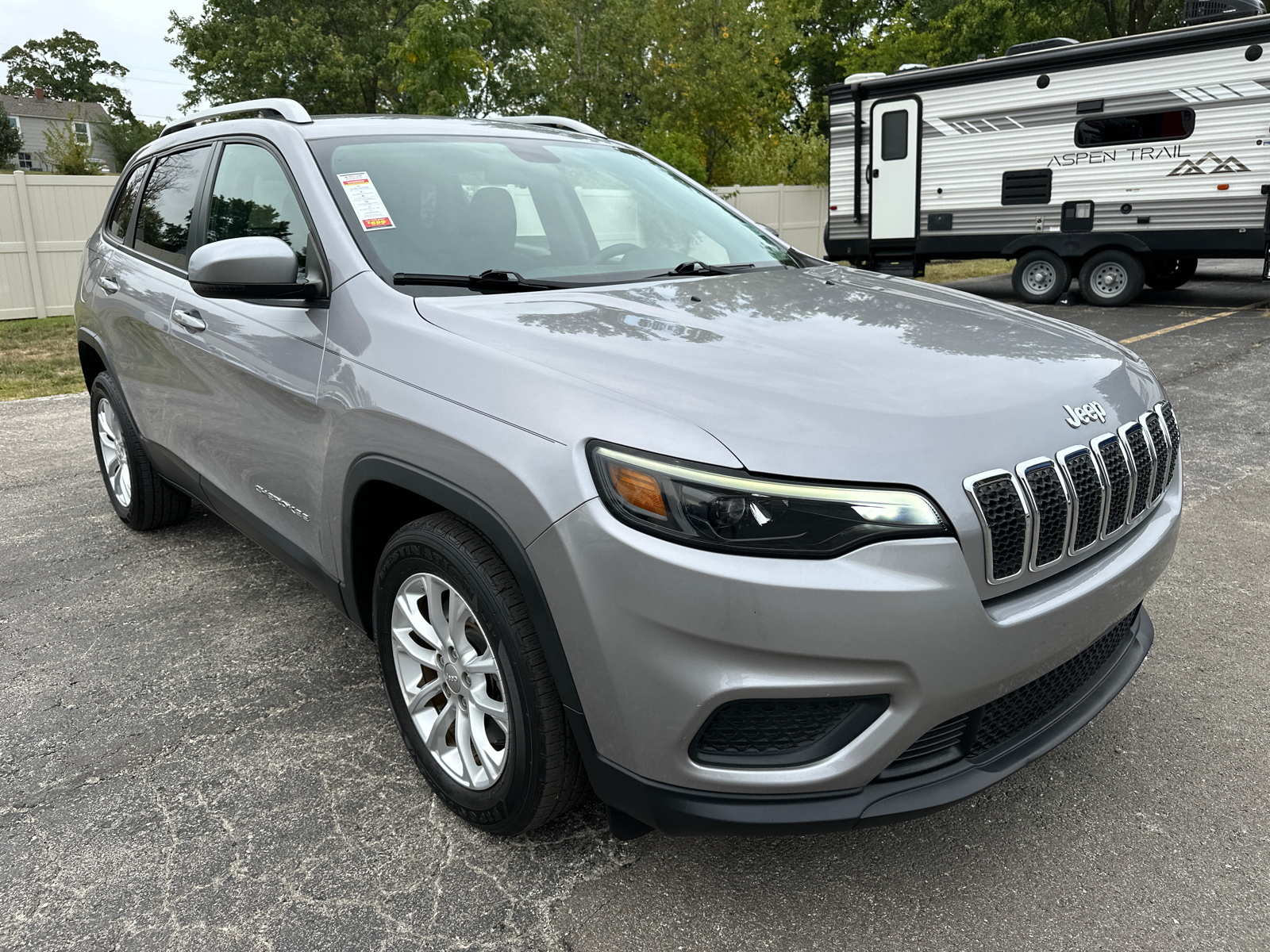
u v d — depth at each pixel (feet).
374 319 7.93
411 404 7.11
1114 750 8.74
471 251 9.03
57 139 105.40
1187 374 25.05
